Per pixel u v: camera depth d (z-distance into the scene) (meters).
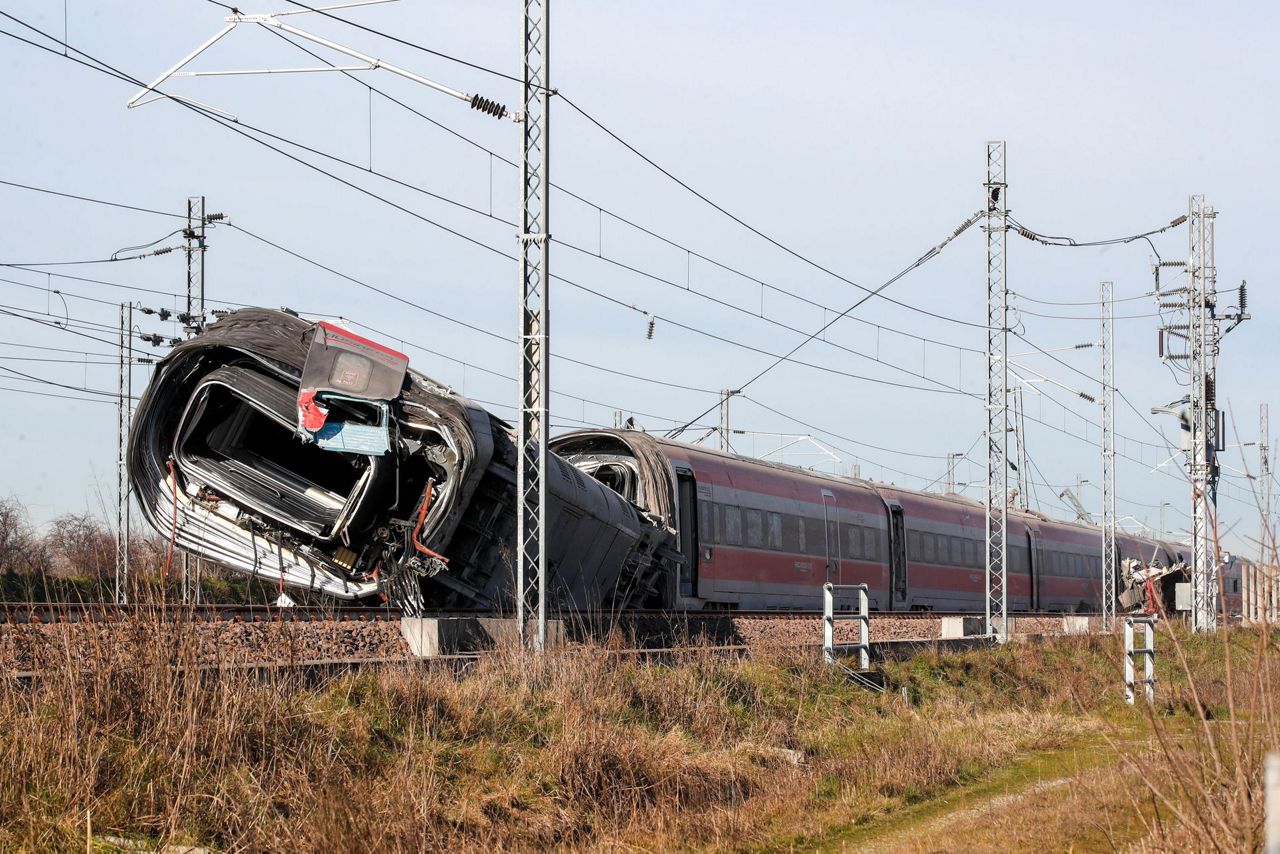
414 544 31.61
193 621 19.17
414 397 31.75
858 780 24.97
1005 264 50.00
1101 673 45.56
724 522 49.81
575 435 49.69
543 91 29.95
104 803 15.47
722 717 27.14
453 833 17.28
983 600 71.25
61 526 27.25
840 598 57.94
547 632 28.62
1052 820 20.58
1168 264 68.56
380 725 20.23
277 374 32.06
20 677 17.22
